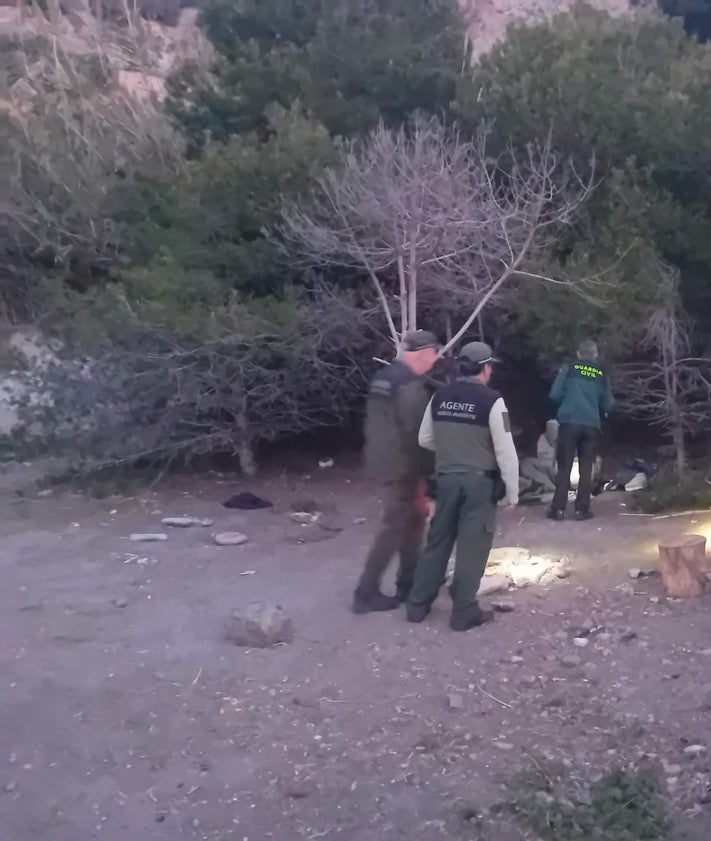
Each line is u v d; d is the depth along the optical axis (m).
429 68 13.06
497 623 6.67
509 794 4.59
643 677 5.75
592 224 11.55
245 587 7.75
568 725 5.24
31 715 5.55
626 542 8.55
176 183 12.28
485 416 6.40
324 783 4.76
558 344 10.72
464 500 6.48
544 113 11.52
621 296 10.66
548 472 10.84
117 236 13.52
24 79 24.41
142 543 9.27
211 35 14.71
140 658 6.34
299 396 12.33
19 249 15.54
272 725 5.37
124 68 30.36
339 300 11.41
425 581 6.69
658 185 11.48
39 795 4.74
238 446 12.25
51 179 14.95
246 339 10.86
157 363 11.27
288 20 14.36
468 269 10.94
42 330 11.94
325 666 6.10
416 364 6.81
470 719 5.35
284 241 11.60
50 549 9.15
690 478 10.25
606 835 4.23
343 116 12.82
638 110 11.40
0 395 14.84
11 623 7.12
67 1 37.12
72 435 11.80
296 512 10.33
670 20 14.02
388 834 4.35
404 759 4.95
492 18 27.78
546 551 8.39
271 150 11.84
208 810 4.59
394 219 10.08
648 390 11.41
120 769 4.96
